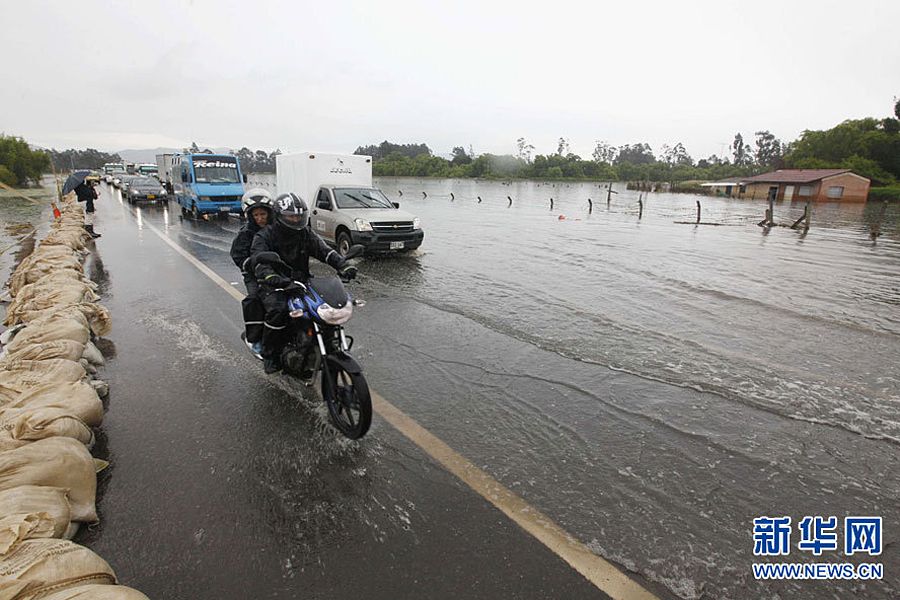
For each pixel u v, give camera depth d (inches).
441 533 121.3
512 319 297.7
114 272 400.5
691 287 408.8
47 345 177.2
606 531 123.6
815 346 269.4
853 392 209.5
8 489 108.9
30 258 326.3
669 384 211.6
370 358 231.9
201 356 226.8
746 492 141.3
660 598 104.4
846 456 160.9
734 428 176.4
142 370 211.2
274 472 144.1
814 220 1219.9
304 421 172.6
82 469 122.6
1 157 1902.1
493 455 154.9
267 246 177.2
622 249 624.1
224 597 103.1
